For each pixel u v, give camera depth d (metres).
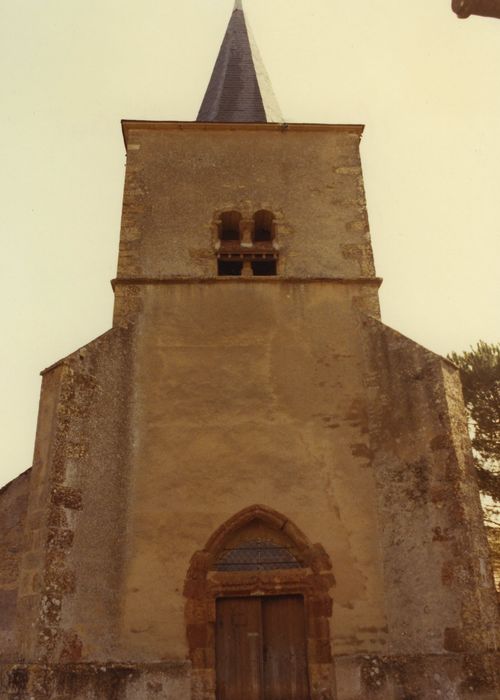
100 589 10.40
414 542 10.88
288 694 10.55
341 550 11.23
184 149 15.52
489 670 9.46
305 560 11.17
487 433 19.98
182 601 10.74
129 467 11.62
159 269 13.83
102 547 10.68
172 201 14.76
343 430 12.20
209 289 13.53
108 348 12.21
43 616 9.50
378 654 10.45
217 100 18.81
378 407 12.21
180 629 10.55
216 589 10.91
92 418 11.34
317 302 13.51
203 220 14.59
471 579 10.02
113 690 9.68
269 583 11.00
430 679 9.70
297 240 14.44
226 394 12.43
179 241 14.24
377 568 11.12
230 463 11.80
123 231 14.23
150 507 11.35
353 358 12.88
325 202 15.00
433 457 11.09
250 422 12.20
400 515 11.21
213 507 11.44
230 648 10.78
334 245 14.41
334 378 12.67
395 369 12.23
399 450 11.62
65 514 10.30
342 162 15.62
